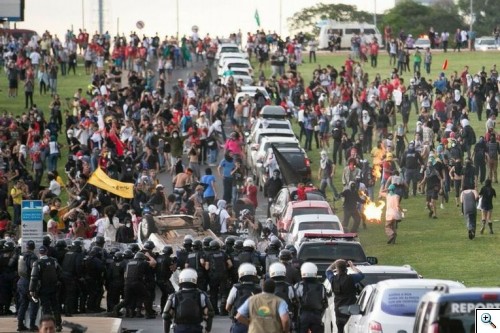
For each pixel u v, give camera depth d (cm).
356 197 7619
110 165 8319
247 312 3256
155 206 7406
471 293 2692
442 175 8362
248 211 6950
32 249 4712
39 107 13150
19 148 9356
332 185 8700
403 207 8644
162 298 5325
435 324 2692
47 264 4581
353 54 16862
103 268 5325
